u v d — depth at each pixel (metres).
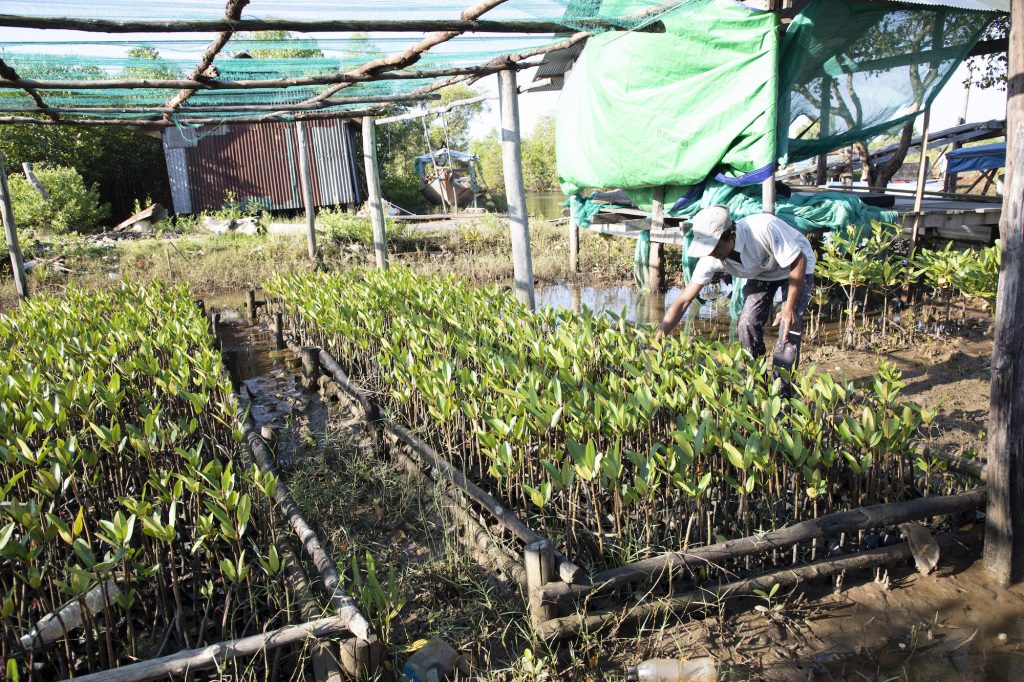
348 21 4.25
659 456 3.61
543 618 3.26
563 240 16.53
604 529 3.94
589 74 9.66
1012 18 3.18
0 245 13.86
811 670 3.06
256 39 5.12
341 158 25.52
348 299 7.67
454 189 29.73
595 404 3.93
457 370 5.28
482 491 4.11
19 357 5.88
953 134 16.83
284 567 3.55
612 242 15.05
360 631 2.90
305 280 9.07
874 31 7.59
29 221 18.75
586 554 3.73
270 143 24.75
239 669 2.98
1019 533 3.52
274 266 14.75
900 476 3.94
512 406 4.23
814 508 3.75
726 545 3.48
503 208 35.75
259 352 8.88
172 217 24.20
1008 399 3.43
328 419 6.21
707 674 2.99
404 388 5.27
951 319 8.16
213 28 4.03
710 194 8.38
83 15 3.81
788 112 7.57
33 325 6.86
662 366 4.59
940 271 7.56
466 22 4.57
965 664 3.07
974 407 5.63
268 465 4.46
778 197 8.66
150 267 14.73
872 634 3.28
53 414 4.04
